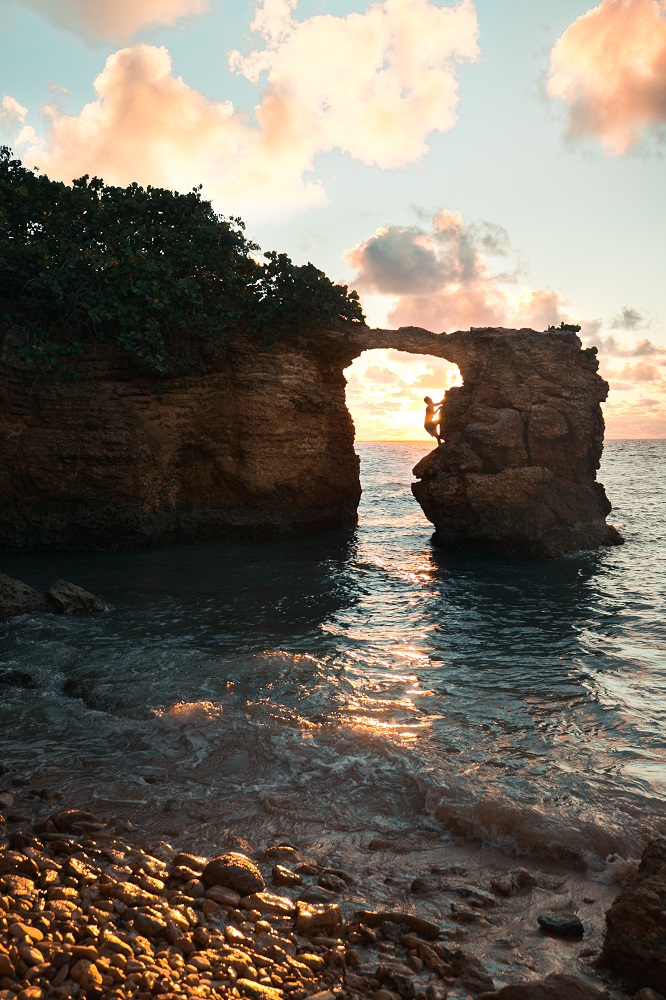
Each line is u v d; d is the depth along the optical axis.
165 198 24.11
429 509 24.97
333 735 8.35
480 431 23.86
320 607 15.55
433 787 7.00
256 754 7.89
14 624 13.57
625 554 23.22
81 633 13.03
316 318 24.83
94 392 22.67
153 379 23.84
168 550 23.47
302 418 26.14
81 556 22.08
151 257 21.84
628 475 68.62
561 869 5.87
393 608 15.60
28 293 21.78
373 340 25.56
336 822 6.55
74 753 8.01
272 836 6.29
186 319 23.66
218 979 4.18
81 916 4.72
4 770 7.52
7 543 22.36
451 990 4.28
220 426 24.98
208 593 16.78
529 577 19.39
